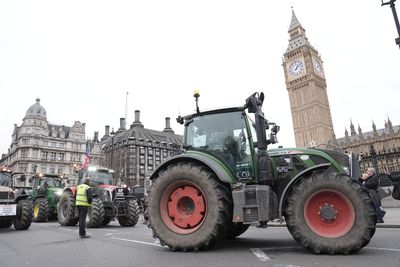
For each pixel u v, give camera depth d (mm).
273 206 5195
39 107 77500
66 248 5945
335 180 4762
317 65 102500
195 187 5434
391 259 4086
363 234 4422
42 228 11117
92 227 11289
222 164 5684
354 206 4582
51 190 15648
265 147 5422
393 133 90875
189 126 6527
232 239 6887
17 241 7324
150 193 5641
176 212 5473
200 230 5102
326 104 102250
